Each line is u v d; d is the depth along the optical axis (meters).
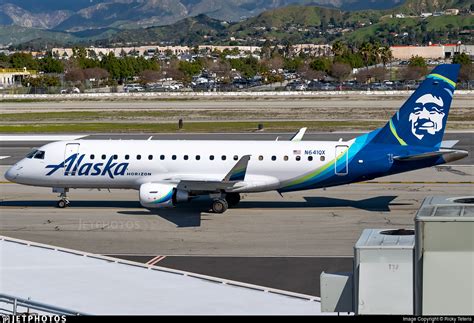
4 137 179.00
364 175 90.69
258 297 55.56
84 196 103.00
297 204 96.12
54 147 93.44
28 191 107.69
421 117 89.81
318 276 62.50
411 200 98.62
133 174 92.12
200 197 92.88
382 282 37.19
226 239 76.62
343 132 181.88
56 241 75.56
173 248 72.75
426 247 33.81
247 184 90.19
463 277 33.41
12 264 64.75
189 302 53.81
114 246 73.50
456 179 116.00
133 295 55.56
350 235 78.06
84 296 55.09
